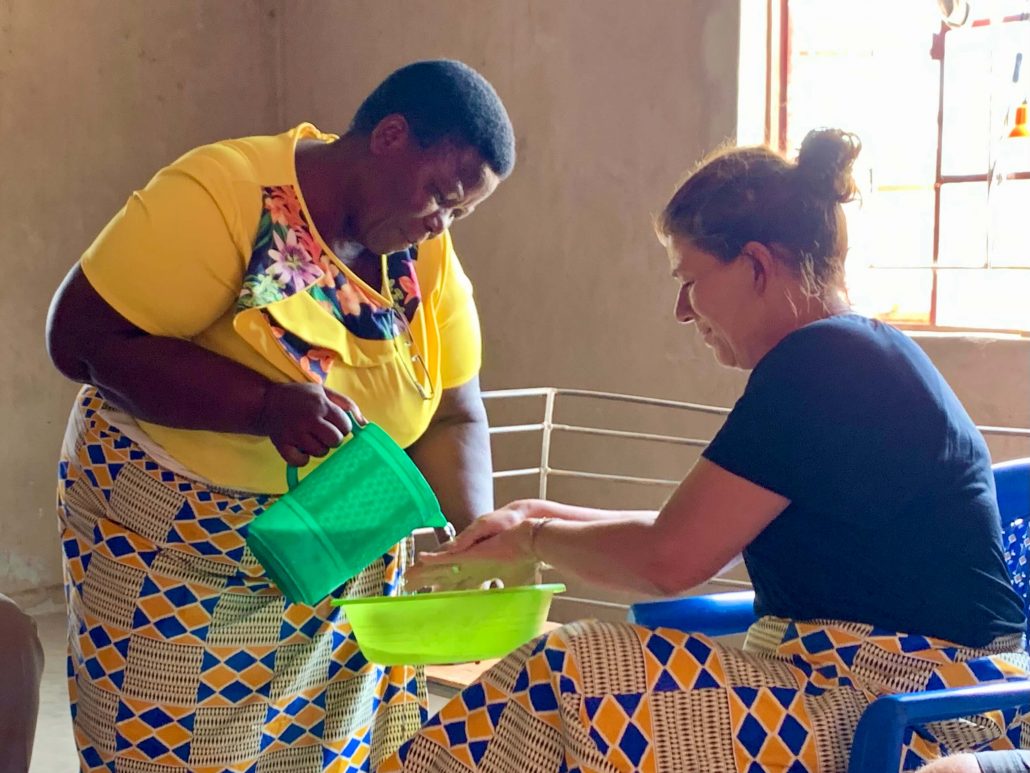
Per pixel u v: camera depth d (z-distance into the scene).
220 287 1.40
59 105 3.73
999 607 1.17
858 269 3.17
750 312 1.24
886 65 3.10
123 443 1.47
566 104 3.47
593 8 3.38
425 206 1.45
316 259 1.46
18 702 1.33
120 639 1.47
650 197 3.31
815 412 1.13
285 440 1.32
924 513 1.15
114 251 1.36
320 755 1.61
